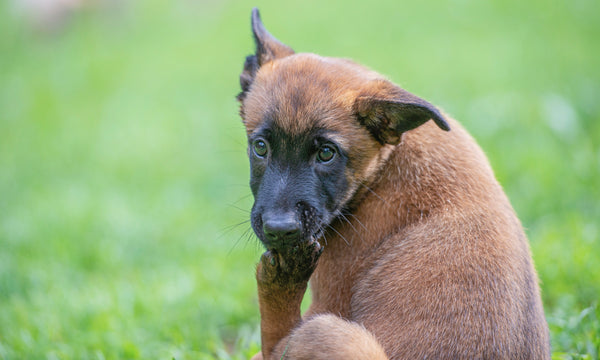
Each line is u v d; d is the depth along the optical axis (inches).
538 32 723.4
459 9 810.2
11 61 893.2
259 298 215.6
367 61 675.4
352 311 214.7
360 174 220.2
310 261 207.3
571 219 351.9
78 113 678.5
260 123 219.6
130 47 874.8
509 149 443.8
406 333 192.4
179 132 583.5
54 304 320.5
